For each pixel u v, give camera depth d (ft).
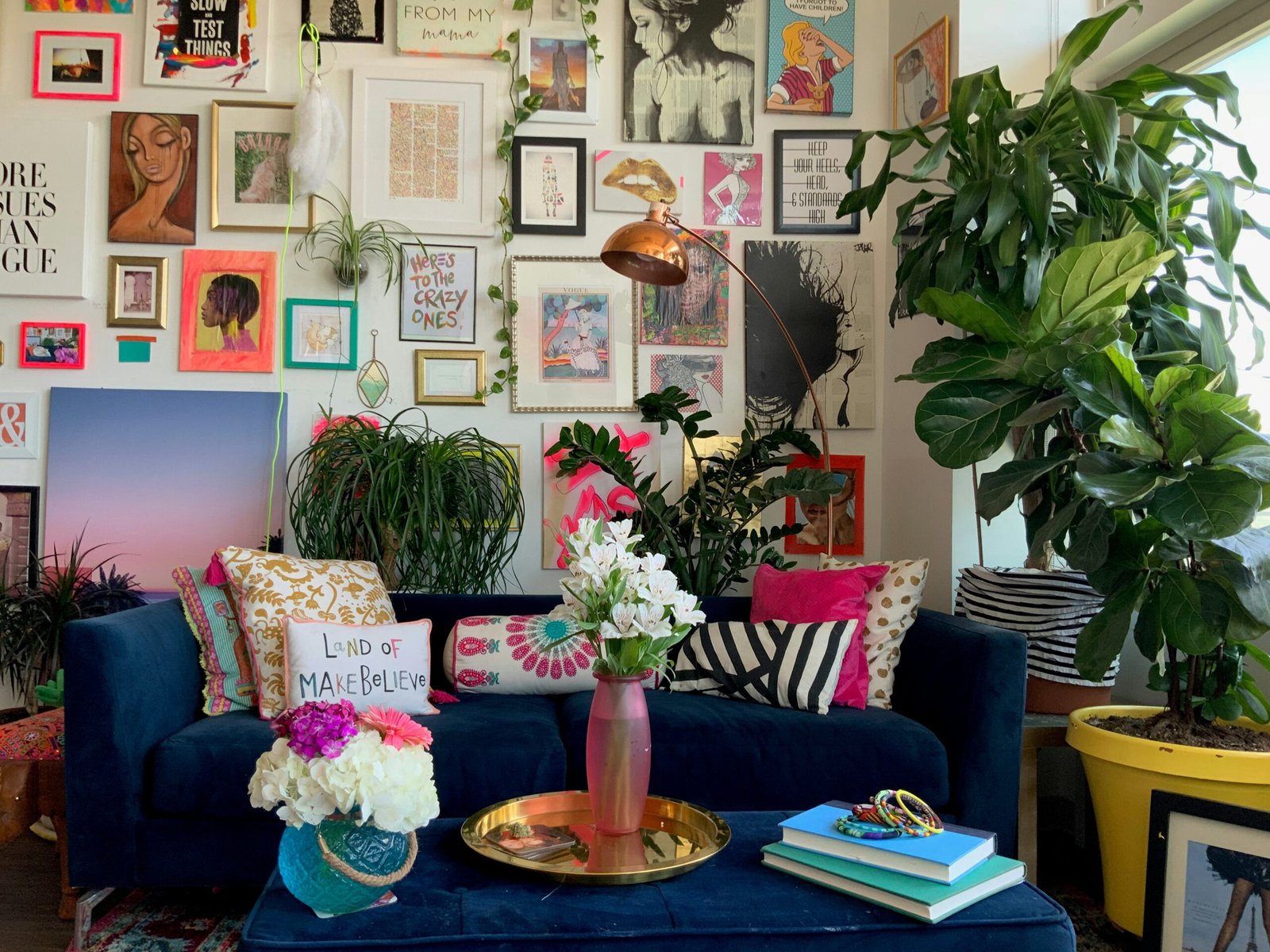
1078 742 7.90
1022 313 8.72
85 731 7.37
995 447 7.82
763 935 4.88
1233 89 7.86
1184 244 9.35
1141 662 10.08
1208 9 9.32
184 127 11.86
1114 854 7.66
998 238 8.74
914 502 11.69
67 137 11.71
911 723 8.39
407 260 12.05
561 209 12.20
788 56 12.51
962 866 5.19
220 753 7.55
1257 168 9.11
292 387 11.91
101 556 11.55
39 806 8.06
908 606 9.38
